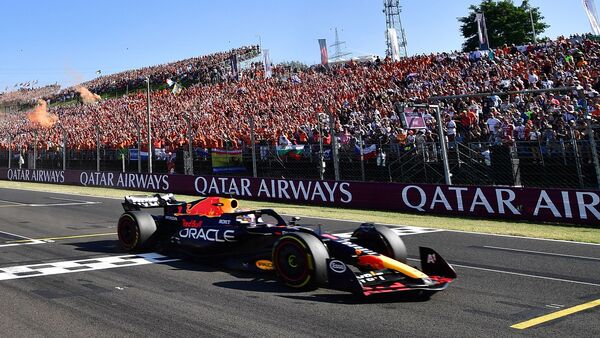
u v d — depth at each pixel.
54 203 18.97
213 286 6.54
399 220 13.52
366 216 14.45
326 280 6.15
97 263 8.02
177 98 43.34
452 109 19.03
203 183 21.58
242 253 7.41
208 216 8.09
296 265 6.30
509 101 19.06
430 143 16.86
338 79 32.66
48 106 71.50
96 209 16.80
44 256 8.66
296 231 6.69
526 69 21.36
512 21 50.53
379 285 5.82
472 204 13.95
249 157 21.67
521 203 13.10
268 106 30.98
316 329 4.90
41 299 5.95
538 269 7.66
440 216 14.31
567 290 6.43
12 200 20.28
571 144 14.34
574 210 12.22
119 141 30.25
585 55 22.03
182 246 8.27
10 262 8.15
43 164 34.25
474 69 23.97
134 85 63.91
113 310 5.52
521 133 15.55
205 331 4.84
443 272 6.24
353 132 20.36
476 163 15.88
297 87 34.06
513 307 5.67
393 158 17.70
